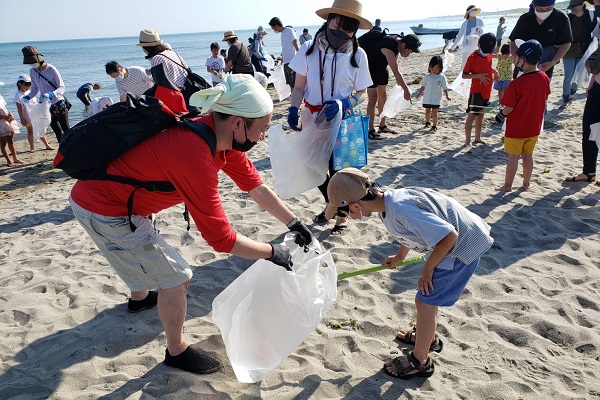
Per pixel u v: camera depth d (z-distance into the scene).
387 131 8.47
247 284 2.69
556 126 8.22
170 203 2.65
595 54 5.15
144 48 5.14
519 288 3.61
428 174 6.25
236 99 2.34
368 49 7.67
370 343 3.09
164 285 2.66
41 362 2.98
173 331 2.74
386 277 3.84
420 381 2.75
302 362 2.93
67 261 4.35
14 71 45.72
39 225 5.43
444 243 2.37
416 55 27.48
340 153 4.42
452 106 10.46
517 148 5.30
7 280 4.05
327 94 4.35
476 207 5.11
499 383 2.71
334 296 2.82
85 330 3.29
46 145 10.00
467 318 3.30
